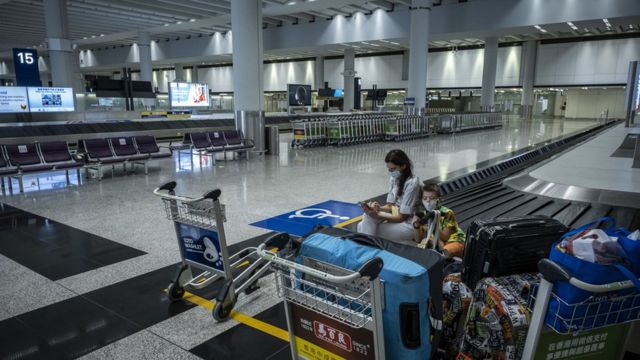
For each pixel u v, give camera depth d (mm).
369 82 35750
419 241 3771
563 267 1611
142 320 3146
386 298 1826
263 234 5129
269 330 3012
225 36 28672
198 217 3168
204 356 2701
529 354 1731
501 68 32250
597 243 1587
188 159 11898
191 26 24516
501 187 6633
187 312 3268
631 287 1613
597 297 1603
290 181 8570
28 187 7992
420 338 1833
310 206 6508
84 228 5387
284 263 1896
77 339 2896
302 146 14820
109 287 3697
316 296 1986
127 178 8922
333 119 16266
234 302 3211
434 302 1905
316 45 25359
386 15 22516
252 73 12242
